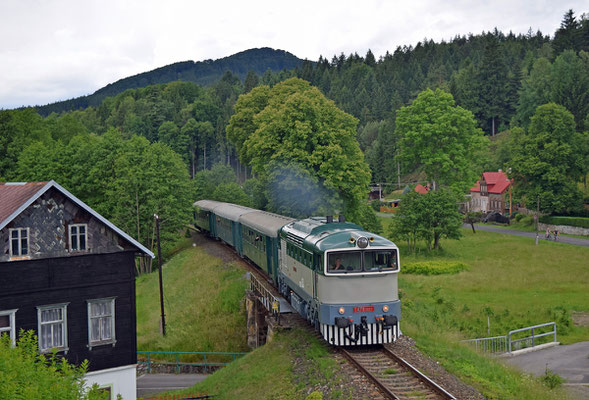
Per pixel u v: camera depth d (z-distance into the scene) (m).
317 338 21.39
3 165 69.06
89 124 172.25
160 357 31.45
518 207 89.69
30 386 10.27
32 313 20.66
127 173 52.28
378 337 19.02
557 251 54.94
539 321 30.55
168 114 159.75
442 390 14.93
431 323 27.03
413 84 171.12
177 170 57.88
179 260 51.53
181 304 38.38
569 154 72.50
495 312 32.62
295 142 47.00
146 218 52.72
